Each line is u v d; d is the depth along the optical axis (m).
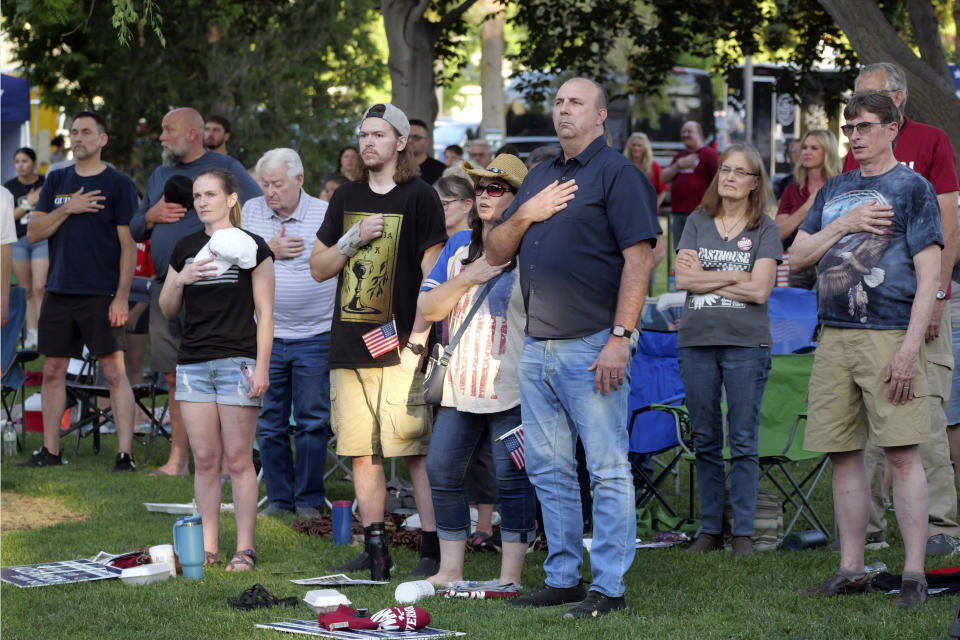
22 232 18.61
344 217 8.35
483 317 7.48
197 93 26.56
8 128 22.17
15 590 7.62
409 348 8.07
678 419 9.48
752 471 8.70
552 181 6.93
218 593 7.57
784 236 11.82
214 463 8.38
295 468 10.54
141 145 26.97
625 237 6.59
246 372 8.17
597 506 6.89
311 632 6.58
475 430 7.68
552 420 7.00
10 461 12.77
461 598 7.36
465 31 24.08
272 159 9.98
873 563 8.08
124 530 9.50
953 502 8.62
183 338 8.27
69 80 25.17
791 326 12.27
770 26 24.38
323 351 10.20
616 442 6.82
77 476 11.85
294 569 8.30
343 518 9.10
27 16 12.55
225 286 8.13
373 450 8.20
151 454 13.23
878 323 7.08
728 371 8.70
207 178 8.16
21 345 18.06
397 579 8.05
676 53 24.55
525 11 24.31
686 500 10.95
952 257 8.09
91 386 12.79
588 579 7.85
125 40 9.11
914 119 13.37
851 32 13.52
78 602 7.33
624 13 23.89
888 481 10.95
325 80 30.38
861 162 7.24
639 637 6.32
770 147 28.78
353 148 16.28
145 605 7.27
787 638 6.37
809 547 8.84
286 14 28.09
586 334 6.71
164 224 11.58
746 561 8.39
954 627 6.13
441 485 7.70
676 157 21.92
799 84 24.30
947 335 8.37
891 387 6.97
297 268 10.04
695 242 8.85
